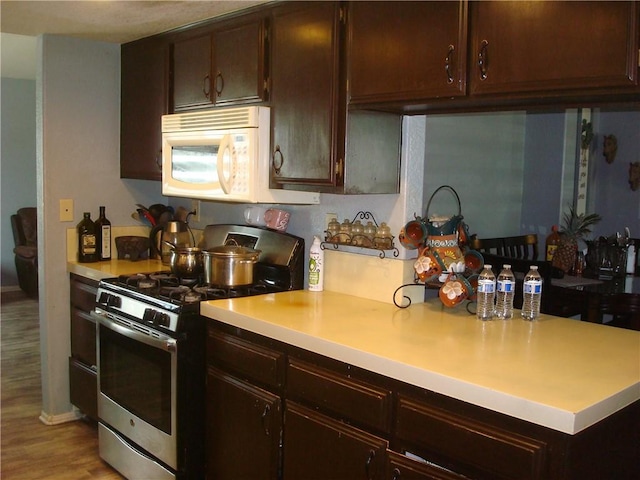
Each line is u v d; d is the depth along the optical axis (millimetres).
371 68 2043
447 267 2152
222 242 2996
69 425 3357
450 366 1564
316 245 2580
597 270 3949
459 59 1805
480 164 4531
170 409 2363
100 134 3402
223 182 2518
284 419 2004
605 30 1519
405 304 2334
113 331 2705
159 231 3479
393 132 2301
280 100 2373
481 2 1749
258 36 2455
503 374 1505
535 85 1653
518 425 1371
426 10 1878
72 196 3336
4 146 6836
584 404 1309
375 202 2443
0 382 4004
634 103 1800
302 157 2285
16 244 6777
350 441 1766
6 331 5293
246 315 2137
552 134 4945
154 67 3113
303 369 1909
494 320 2105
